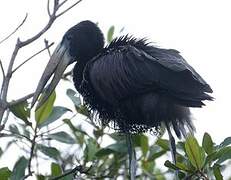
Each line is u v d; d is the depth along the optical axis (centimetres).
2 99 669
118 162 1008
